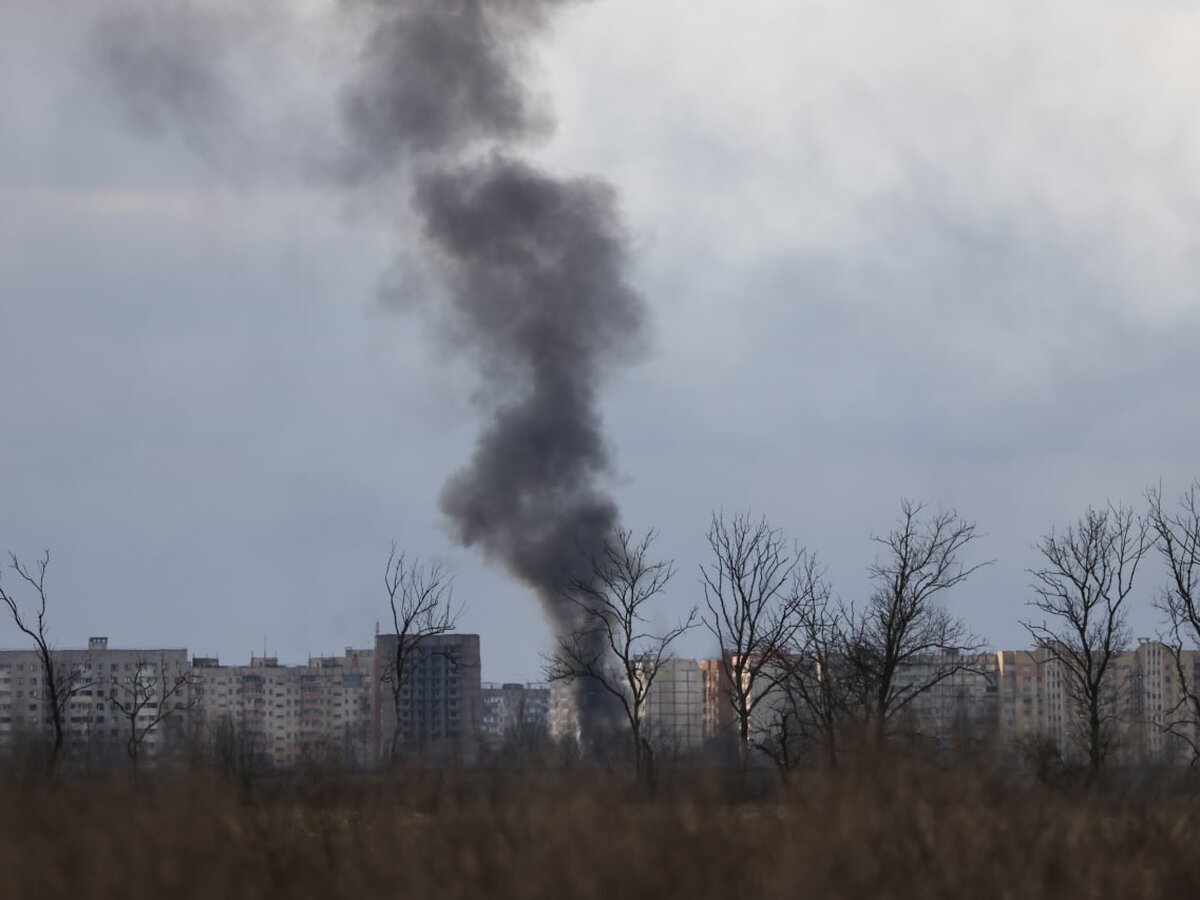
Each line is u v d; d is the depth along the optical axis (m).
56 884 26.62
